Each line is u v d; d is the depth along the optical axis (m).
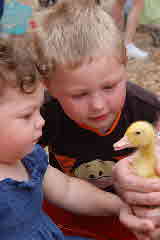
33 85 0.63
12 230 0.66
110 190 0.95
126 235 0.93
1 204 0.64
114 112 0.83
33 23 0.90
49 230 0.72
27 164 0.72
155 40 2.44
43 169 0.74
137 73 2.12
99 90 0.78
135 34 2.56
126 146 0.75
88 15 0.83
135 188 0.76
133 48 2.25
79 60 0.76
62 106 0.84
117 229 0.93
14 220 0.66
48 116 0.92
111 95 0.80
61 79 0.79
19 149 0.65
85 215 0.87
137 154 0.78
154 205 0.76
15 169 0.69
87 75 0.77
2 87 0.61
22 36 0.81
